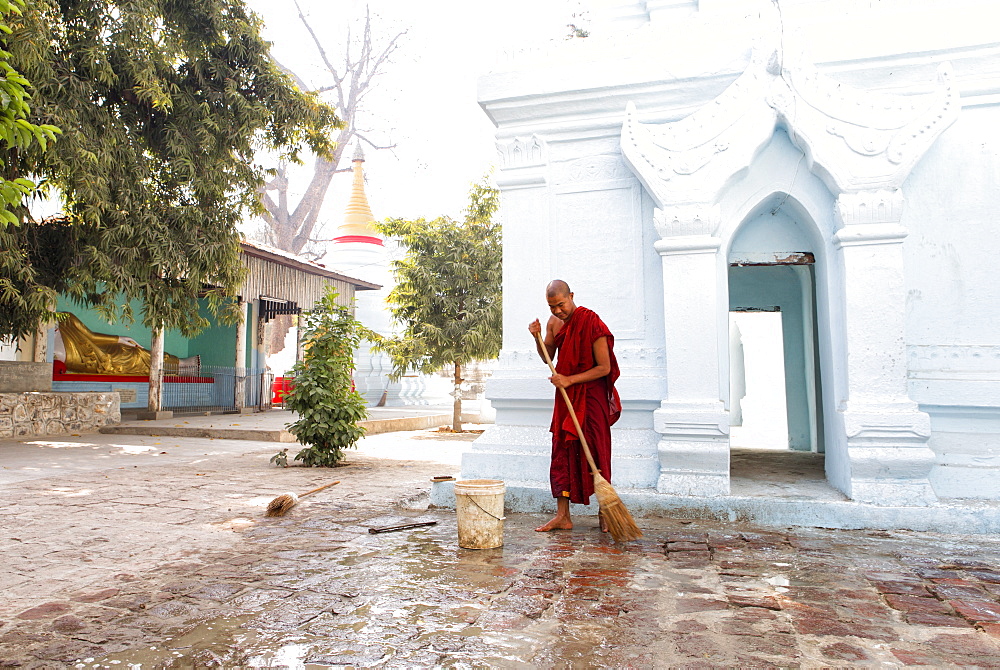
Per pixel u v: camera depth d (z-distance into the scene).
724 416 5.08
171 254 10.46
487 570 3.69
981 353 5.07
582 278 5.95
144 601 3.19
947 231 5.25
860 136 5.09
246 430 12.02
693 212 5.31
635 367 5.70
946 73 4.99
